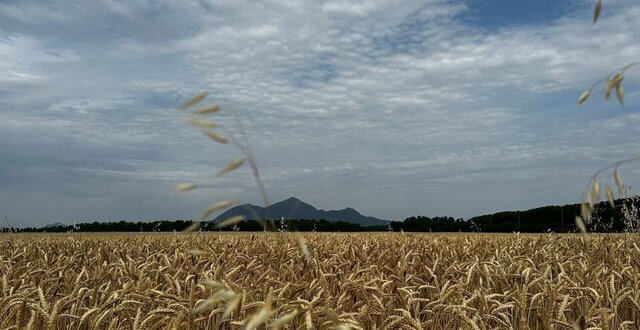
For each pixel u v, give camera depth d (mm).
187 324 4586
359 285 6680
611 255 11023
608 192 3043
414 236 20609
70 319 5707
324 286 6859
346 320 4086
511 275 7914
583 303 7062
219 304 5152
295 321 4406
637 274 7848
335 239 19672
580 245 14336
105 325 5945
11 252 15094
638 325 6680
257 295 6652
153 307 5961
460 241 17453
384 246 16391
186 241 17672
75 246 16953
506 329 5508
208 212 2461
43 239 19484
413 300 6023
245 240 17797
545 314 5355
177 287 6016
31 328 4535
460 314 5109
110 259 12695
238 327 4879
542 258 11922
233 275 8367
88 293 6316
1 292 6285
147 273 8602
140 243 17312
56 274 9195
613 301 5980
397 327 5113
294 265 10008
